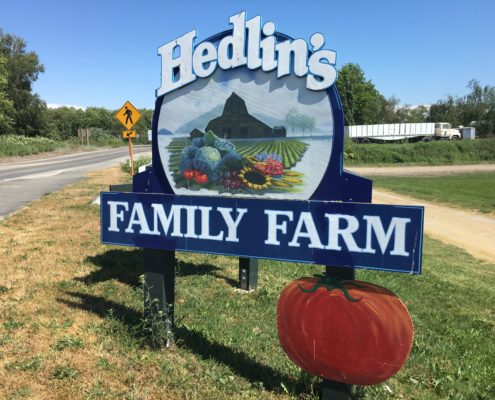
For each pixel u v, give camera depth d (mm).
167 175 3717
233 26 3340
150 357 3553
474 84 86750
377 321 2684
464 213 17547
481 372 3861
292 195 3268
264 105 3307
